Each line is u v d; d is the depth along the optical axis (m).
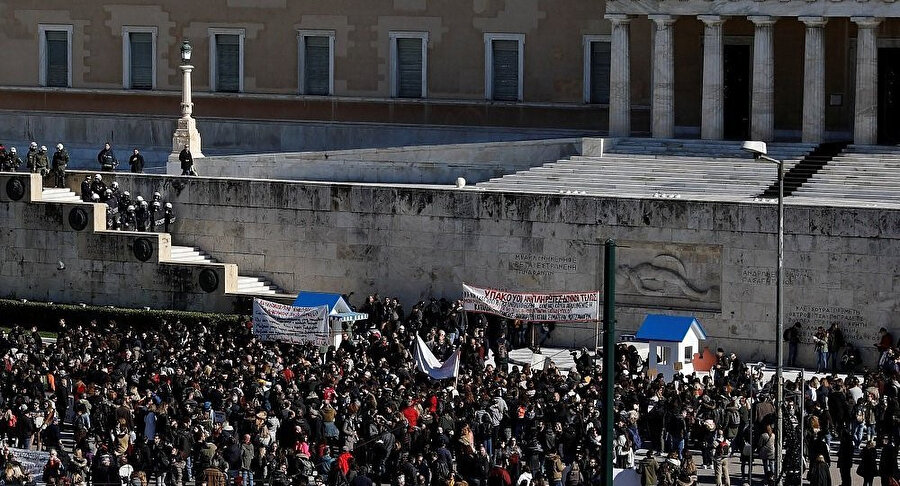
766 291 118.75
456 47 153.25
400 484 86.06
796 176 127.69
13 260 136.38
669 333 108.38
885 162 129.25
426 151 141.12
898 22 137.12
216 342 115.25
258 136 159.62
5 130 167.12
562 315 116.38
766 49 135.00
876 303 115.94
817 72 134.00
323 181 141.12
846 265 116.38
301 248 132.12
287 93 158.75
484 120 152.75
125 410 94.81
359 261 130.38
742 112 143.25
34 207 135.38
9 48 166.00
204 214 134.88
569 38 149.62
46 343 126.56
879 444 93.62
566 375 110.62
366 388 99.00
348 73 157.00
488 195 125.75
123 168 162.50
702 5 135.62
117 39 163.12
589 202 122.94
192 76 161.50
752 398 96.69
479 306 118.50
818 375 114.44
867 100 133.00
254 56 159.62
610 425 69.50
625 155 135.00
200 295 131.12
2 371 105.19
